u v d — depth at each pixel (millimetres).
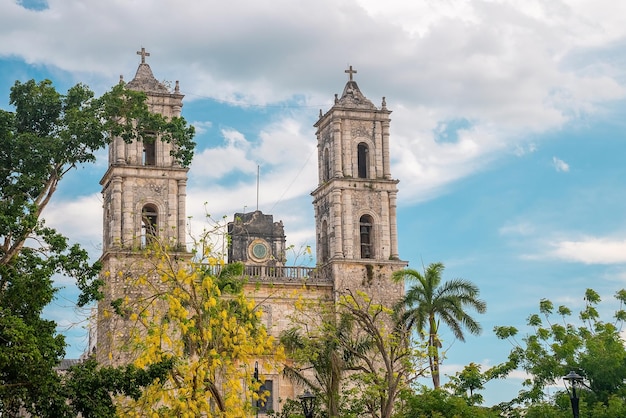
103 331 85750
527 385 64062
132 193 91938
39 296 51000
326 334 67625
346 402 70188
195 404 48000
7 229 55000
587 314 67688
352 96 102062
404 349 68688
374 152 101000
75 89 66062
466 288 84188
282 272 97125
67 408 49281
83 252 56719
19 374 48000
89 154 64688
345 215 98312
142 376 49750
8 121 62562
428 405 59375
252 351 50812
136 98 68312
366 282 96562
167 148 93938
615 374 63281
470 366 63719
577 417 49625
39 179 61406
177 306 49219
